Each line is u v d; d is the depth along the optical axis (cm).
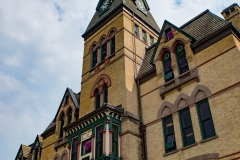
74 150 2114
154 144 1927
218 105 1662
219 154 1532
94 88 2570
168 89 1983
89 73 2755
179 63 2028
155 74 2203
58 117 2989
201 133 1672
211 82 1758
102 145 1869
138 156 1928
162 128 1928
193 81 1859
